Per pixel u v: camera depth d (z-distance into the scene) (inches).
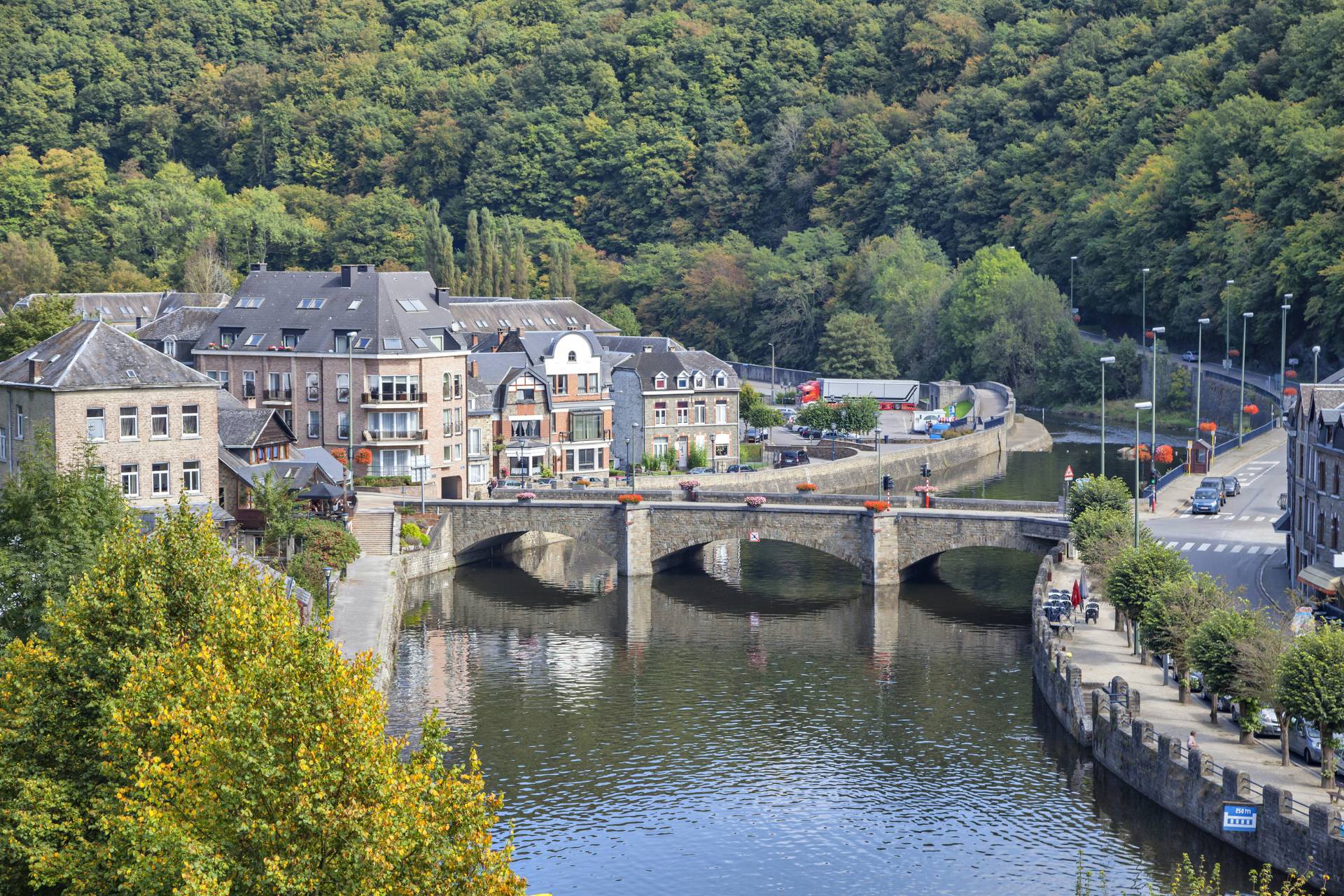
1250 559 4958.2
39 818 2219.5
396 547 5561.0
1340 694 3002.0
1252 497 6028.5
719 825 3346.5
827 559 6117.1
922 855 3181.6
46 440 3221.0
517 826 3348.9
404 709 4069.9
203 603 2450.8
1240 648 3280.0
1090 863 3097.9
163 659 2229.3
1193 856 3083.2
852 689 4274.1
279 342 6683.1
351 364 6446.9
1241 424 7623.0
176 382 4936.0
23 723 2353.6
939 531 5413.4
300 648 2129.7
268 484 4992.6
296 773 1908.2
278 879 1830.7
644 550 5674.2
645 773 3641.7
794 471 7342.5
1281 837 2856.8
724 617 5137.8
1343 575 4224.9
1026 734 3870.6
